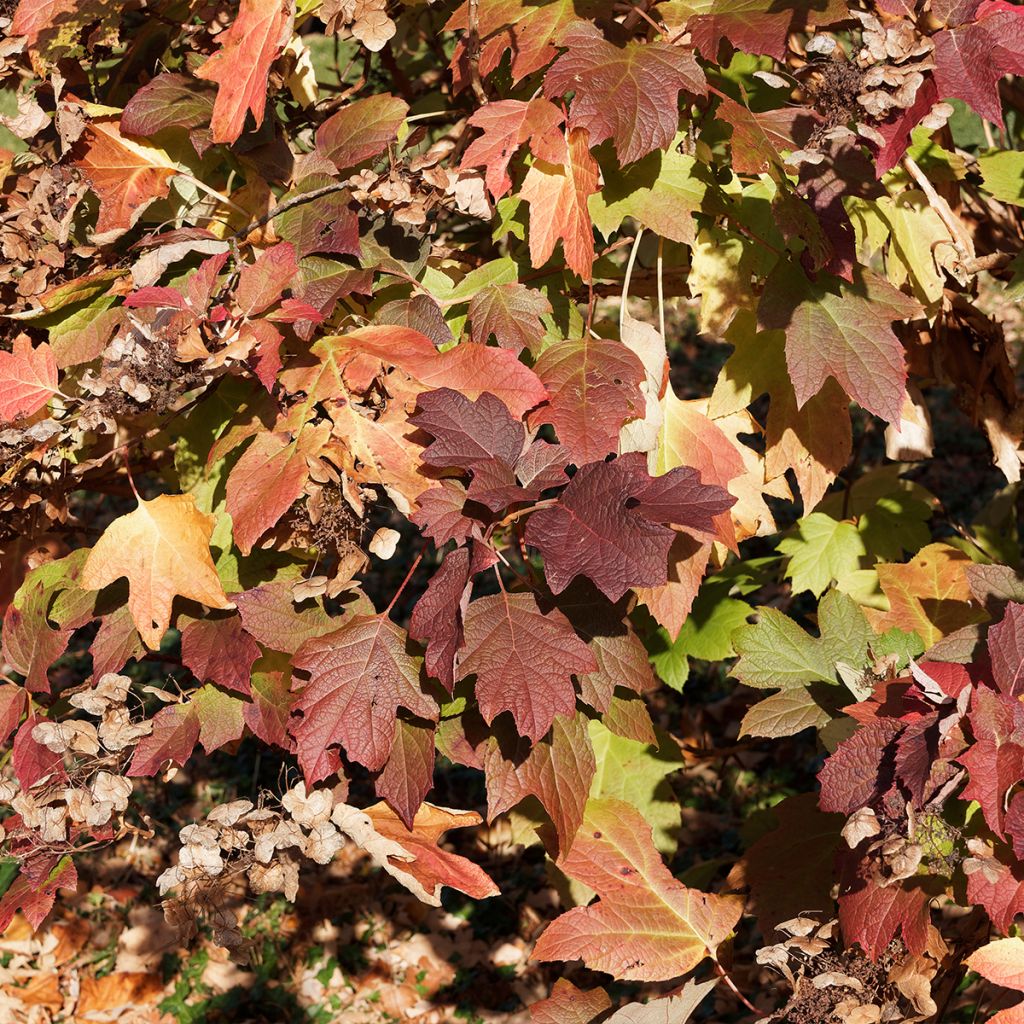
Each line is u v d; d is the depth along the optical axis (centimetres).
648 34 231
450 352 219
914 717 218
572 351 222
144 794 476
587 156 220
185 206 230
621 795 250
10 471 224
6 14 230
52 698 231
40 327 225
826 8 219
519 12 227
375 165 231
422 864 222
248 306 215
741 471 231
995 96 208
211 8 232
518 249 239
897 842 210
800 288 226
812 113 214
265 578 224
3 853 219
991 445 257
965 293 255
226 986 399
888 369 224
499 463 212
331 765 219
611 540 207
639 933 231
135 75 238
